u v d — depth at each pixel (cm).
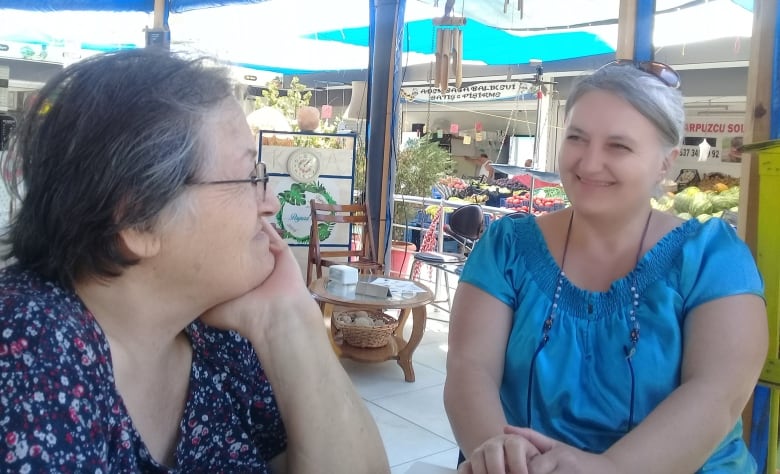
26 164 91
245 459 116
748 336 135
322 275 594
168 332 103
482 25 635
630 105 137
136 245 92
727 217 376
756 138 196
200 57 99
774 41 192
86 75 90
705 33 464
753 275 142
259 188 105
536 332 147
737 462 144
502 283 154
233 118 98
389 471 122
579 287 149
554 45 693
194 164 91
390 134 567
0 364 80
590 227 149
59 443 80
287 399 112
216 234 96
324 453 112
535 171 627
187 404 109
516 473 115
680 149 147
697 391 130
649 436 124
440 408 396
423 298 427
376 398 408
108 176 87
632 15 247
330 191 614
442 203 715
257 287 114
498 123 1327
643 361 138
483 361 148
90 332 91
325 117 920
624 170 138
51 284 94
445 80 473
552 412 143
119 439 93
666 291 141
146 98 88
